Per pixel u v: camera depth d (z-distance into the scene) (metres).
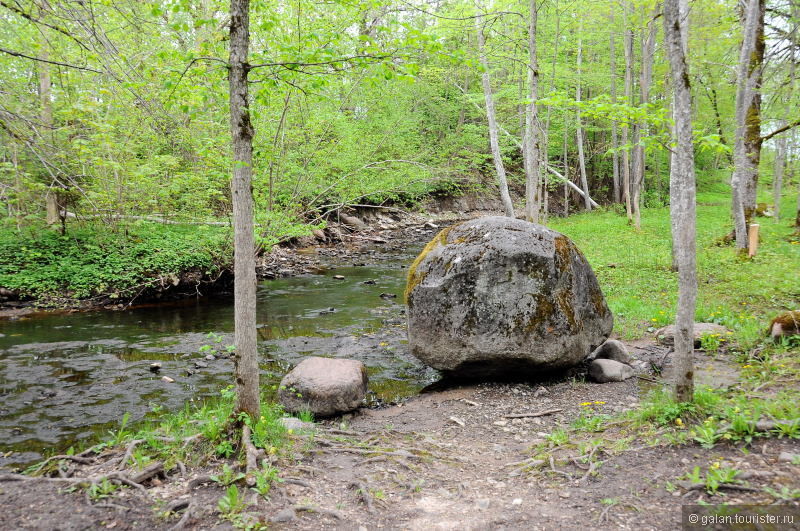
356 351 8.49
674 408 4.30
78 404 6.26
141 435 4.66
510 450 4.54
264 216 12.37
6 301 11.32
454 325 6.21
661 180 33.34
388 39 4.34
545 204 19.27
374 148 16.09
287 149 13.16
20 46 8.30
